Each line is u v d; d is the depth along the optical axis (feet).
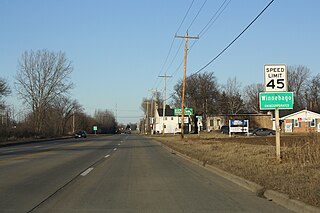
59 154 97.71
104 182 46.19
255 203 33.30
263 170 47.57
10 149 129.29
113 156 91.25
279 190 35.50
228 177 49.44
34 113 250.57
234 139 150.61
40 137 239.91
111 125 604.08
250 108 368.07
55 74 251.80
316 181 36.47
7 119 242.17
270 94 52.80
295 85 317.01
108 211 29.94
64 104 319.27
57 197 35.88
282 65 53.01
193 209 30.86
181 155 91.71
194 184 44.73
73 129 380.37
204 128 311.88
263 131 211.20
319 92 314.35
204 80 310.45
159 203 33.24
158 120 418.72
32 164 69.56
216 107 317.42
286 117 240.53
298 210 29.37
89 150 116.57
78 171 58.18
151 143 171.63
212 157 72.79
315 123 218.59
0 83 200.85
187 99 312.09
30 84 248.93
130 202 33.60
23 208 30.86
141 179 49.11
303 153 54.19
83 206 31.78
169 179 49.19
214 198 35.70
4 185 43.34
